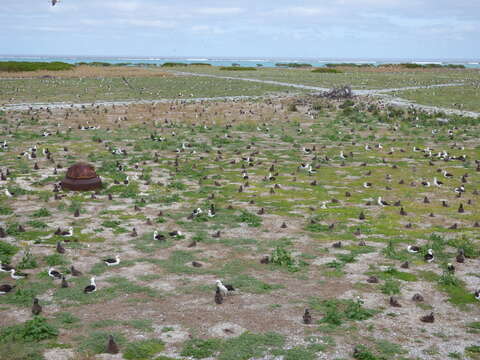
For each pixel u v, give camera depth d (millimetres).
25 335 10617
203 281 13891
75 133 41031
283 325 11375
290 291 13289
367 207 21688
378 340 10727
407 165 30844
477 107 62062
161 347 10344
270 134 42219
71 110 55281
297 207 21578
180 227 18766
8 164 29109
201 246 16766
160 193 23562
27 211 20375
